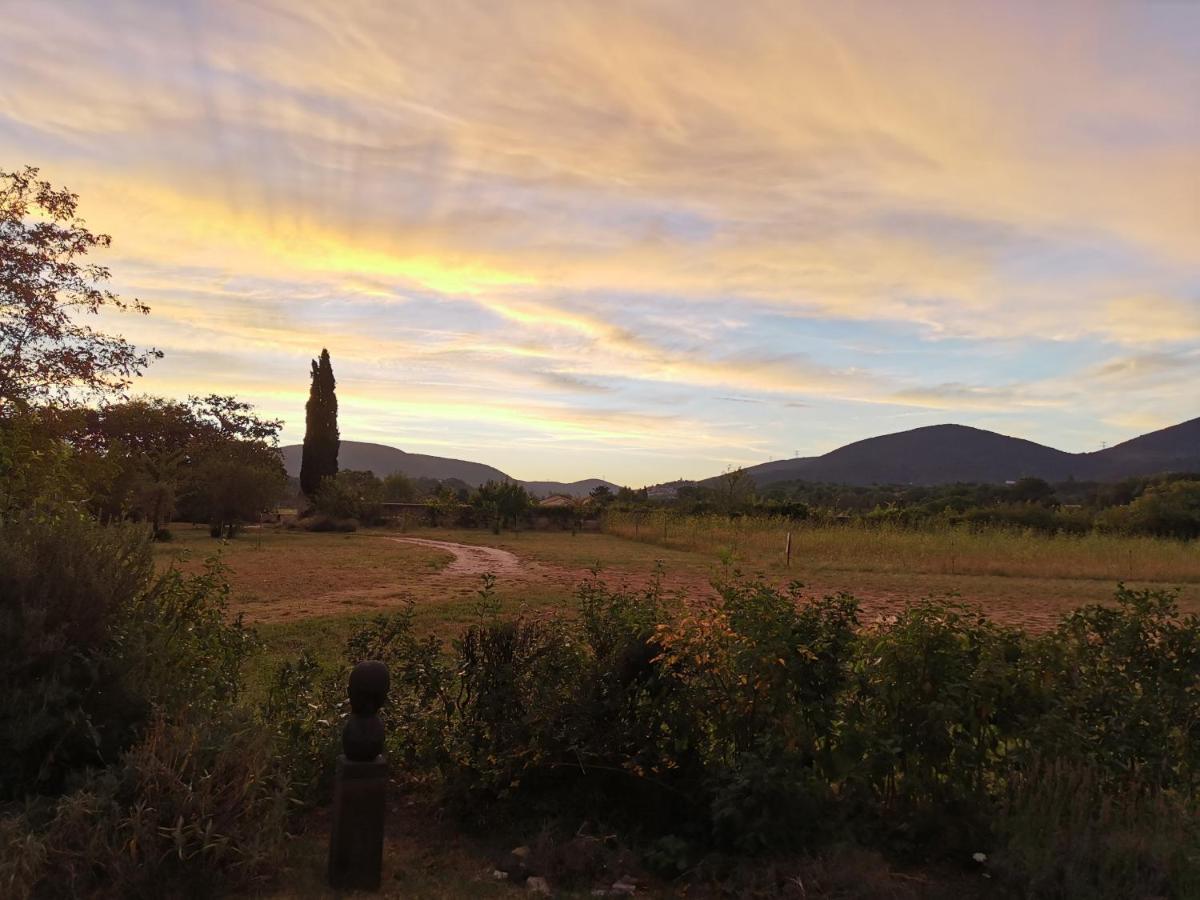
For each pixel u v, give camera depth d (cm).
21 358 1162
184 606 490
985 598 1828
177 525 5484
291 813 400
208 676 449
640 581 2044
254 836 343
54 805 333
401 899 341
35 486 627
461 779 425
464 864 381
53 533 398
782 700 389
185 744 352
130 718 378
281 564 2427
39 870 302
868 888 337
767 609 410
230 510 4288
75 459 799
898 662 400
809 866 353
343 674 502
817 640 403
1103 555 2519
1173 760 380
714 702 404
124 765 349
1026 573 2397
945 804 392
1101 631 412
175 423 5578
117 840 322
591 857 372
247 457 5281
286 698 471
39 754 356
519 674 435
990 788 390
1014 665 403
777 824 369
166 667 422
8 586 367
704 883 360
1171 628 404
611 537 4912
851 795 398
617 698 412
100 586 385
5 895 285
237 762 352
